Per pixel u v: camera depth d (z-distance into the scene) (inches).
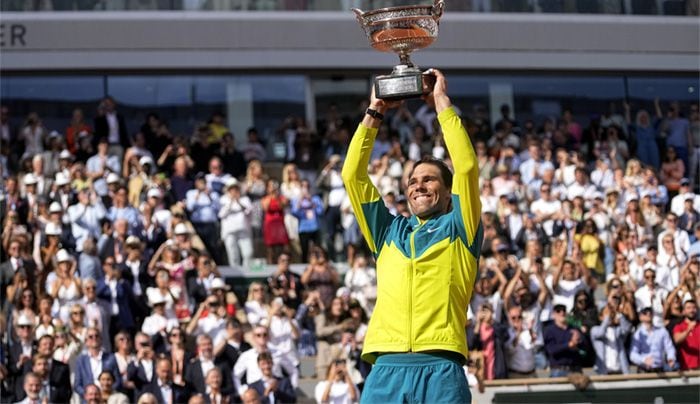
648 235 1015.6
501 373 819.4
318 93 1267.2
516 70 1295.5
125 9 1229.1
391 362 285.0
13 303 825.5
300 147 1151.0
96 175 1003.9
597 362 848.3
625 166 1234.6
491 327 825.5
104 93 1229.7
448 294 284.2
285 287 899.4
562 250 911.7
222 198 1008.2
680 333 863.1
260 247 1031.0
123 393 748.0
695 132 1278.3
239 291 997.2
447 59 1278.3
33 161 1011.9
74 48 1216.2
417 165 300.7
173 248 869.8
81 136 1103.0
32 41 1209.4
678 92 1321.4
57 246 900.6
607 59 1302.9
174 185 1036.5
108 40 1220.5
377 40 303.3
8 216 900.6
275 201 1013.8
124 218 924.6
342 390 773.3
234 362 779.4
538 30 1294.3
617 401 829.2
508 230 991.6
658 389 843.4
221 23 1240.2
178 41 1232.8
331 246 1032.8
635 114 1302.9
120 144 1138.7
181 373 763.4
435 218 293.6
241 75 1253.7
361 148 300.2
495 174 1099.3
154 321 823.7
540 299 866.8
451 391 279.6
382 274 291.3
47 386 759.1
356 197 298.8
